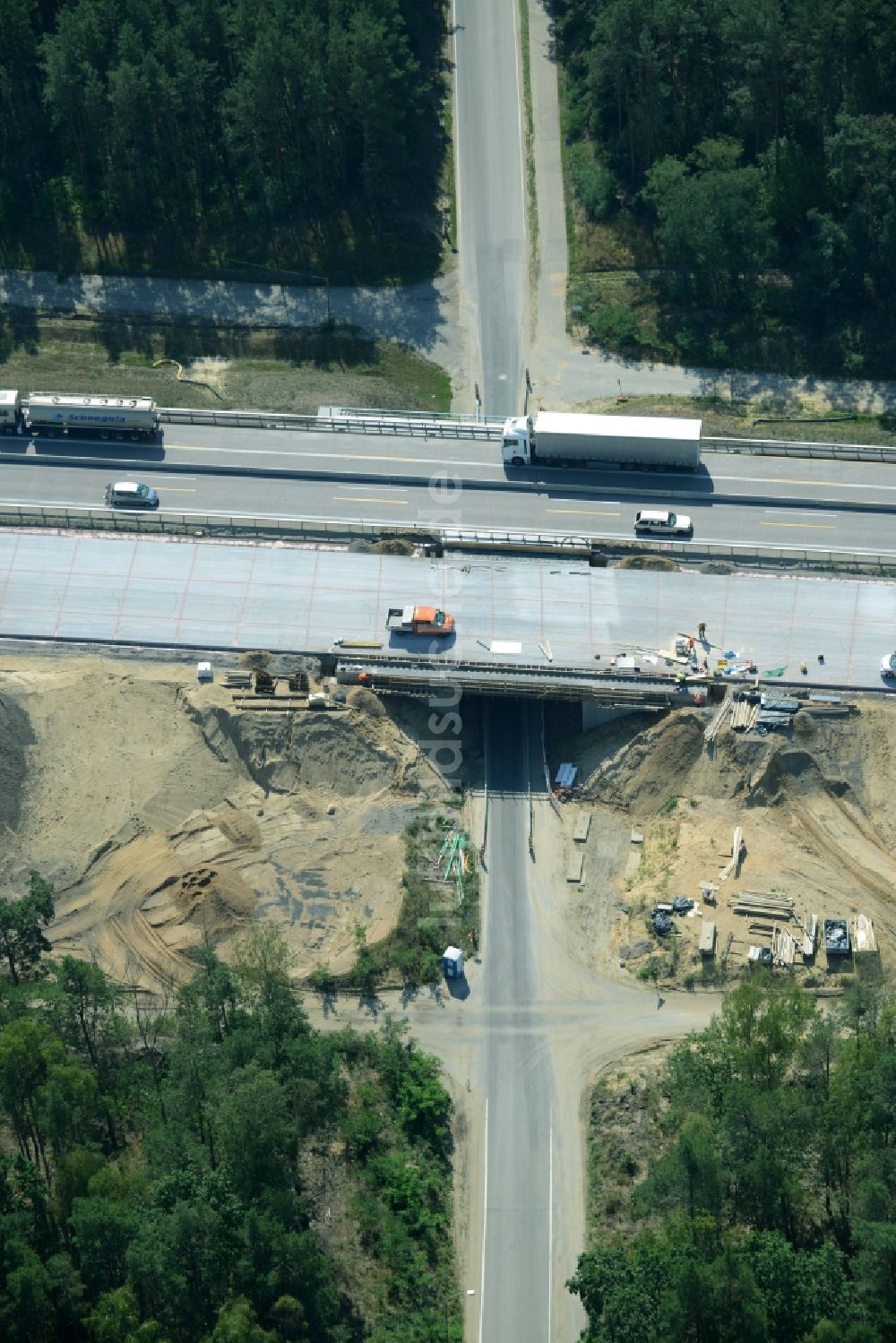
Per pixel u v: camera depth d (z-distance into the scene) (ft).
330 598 606.14
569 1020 524.52
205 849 554.46
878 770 568.00
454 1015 526.57
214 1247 428.15
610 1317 428.56
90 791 565.53
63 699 582.76
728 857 548.72
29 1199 444.96
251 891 547.08
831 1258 423.64
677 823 561.84
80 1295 424.05
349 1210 481.05
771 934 531.91
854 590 606.14
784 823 558.97
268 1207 439.22
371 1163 489.67
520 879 554.46
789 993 475.72
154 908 542.98
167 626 600.39
